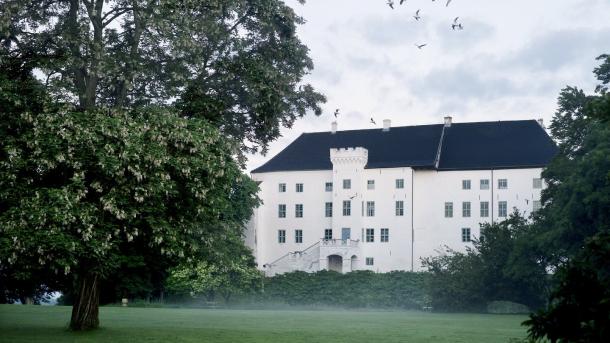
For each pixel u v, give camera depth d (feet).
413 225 308.60
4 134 76.13
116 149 76.64
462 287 211.00
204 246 95.30
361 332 97.30
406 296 259.60
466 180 304.30
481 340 84.74
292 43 101.65
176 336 79.82
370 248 312.29
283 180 333.21
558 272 31.32
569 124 185.47
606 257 31.55
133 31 92.68
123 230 80.53
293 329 100.53
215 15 93.40
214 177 84.99
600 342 28.94
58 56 82.94
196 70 92.94
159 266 94.27
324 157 332.39
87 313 85.25
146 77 90.74
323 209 325.21
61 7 88.79
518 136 312.29
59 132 75.31
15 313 126.11
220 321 118.62
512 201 296.92
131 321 110.63
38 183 77.15
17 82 79.61
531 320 30.94
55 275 96.37
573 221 162.50
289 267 321.93
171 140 82.12
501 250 213.66
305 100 106.01
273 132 102.94
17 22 84.43
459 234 302.45
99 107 84.07
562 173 183.21
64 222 71.67
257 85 93.97
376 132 335.88
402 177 311.27
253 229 328.08
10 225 71.82
